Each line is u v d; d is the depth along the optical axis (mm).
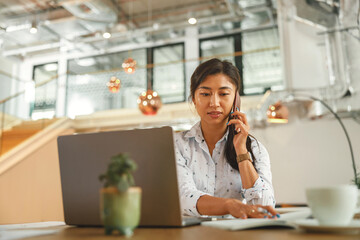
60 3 6301
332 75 5242
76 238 586
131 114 6676
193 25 7754
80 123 6406
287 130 5738
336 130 5520
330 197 608
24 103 6562
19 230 783
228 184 1297
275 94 5801
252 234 617
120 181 597
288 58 6000
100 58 9148
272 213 830
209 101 1253
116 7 7543
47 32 7738
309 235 586
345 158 5414
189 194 1062
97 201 827
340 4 4938
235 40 8078
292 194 5527
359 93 5156
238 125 1198
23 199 4285
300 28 5863
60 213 5043
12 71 9086
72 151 862
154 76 7625
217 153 1317
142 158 784
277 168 5668
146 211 778
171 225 755
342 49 5137
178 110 6488
